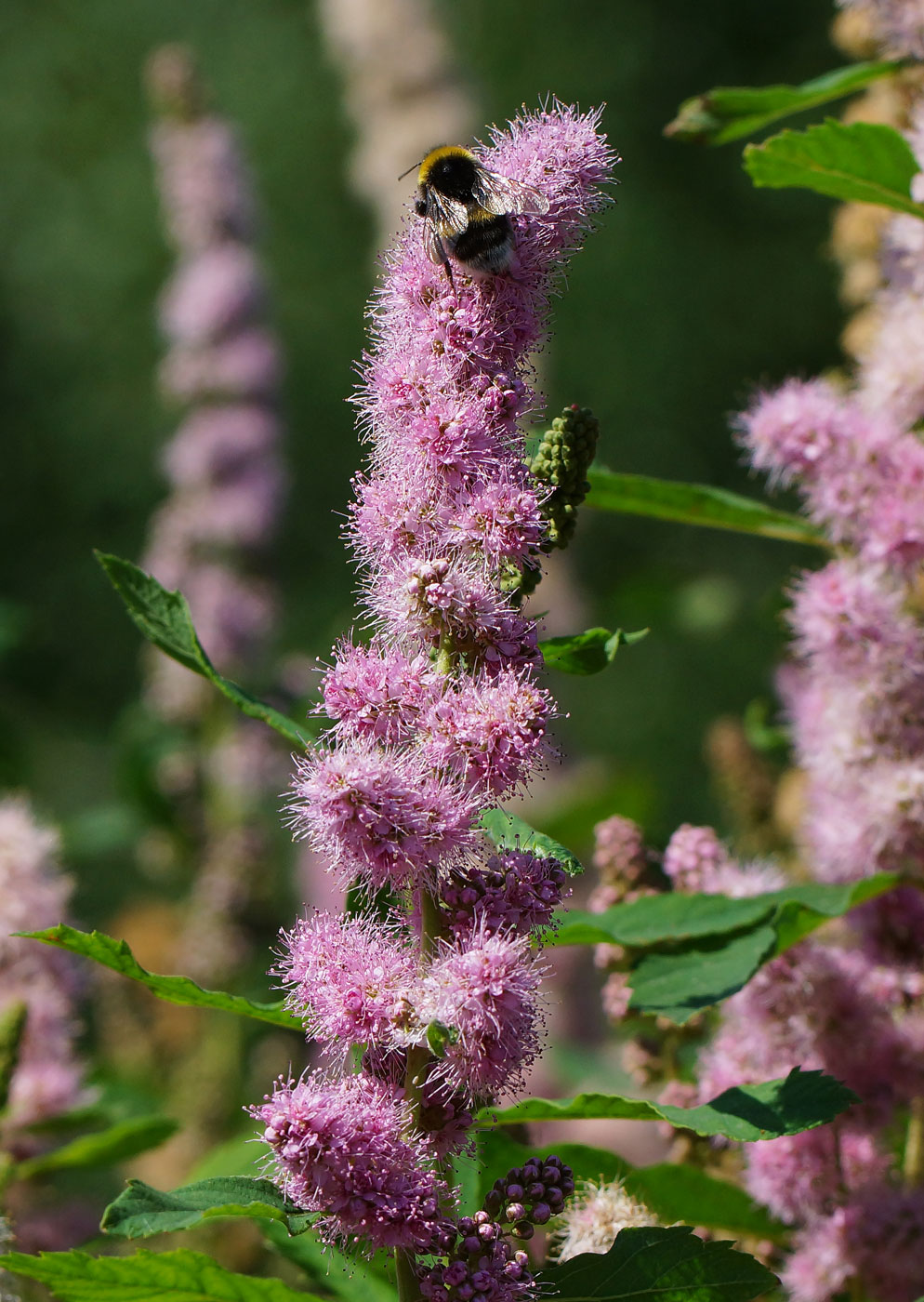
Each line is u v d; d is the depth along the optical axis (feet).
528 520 2.60
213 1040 4.09
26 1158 3.03
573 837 4.84
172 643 2.68
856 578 2.85
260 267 5.72
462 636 2.60
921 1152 2.86
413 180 6.13
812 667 2.90
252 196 5.74
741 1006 2.82
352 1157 2.54
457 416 2.60
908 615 2.92
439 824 2.57
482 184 2.63
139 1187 2.54
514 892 2.59
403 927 2.62
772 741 3.08
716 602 4.78
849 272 3.27
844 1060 2.82
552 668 2.65
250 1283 2.55
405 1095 2.58
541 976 2.58
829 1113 2.61
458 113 6.17
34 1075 3.01
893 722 2.85
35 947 3.03
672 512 2.93
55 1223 3.04
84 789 9.01
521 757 2.58
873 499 2.86
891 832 2.84
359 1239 2.56
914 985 2.83
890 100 3.09
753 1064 2.84
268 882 4.42
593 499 2.92
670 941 2.79
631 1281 2.60
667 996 2.74
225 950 4.32
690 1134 2.89
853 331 3.20
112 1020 4.22
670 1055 2.95
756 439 2.89
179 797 4.76
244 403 5.62
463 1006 2.56
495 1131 2.78
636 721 10.61
